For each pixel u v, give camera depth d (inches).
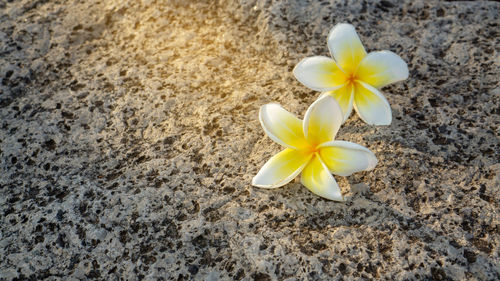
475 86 17.6
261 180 14.7
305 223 14.8
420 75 18.2
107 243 14.9
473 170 15.5
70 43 20.5
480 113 16.8
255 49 19.6
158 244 14.8
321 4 20.1
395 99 17.4
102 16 21.1
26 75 19.6
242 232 14.7
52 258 14.9
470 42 19.0
